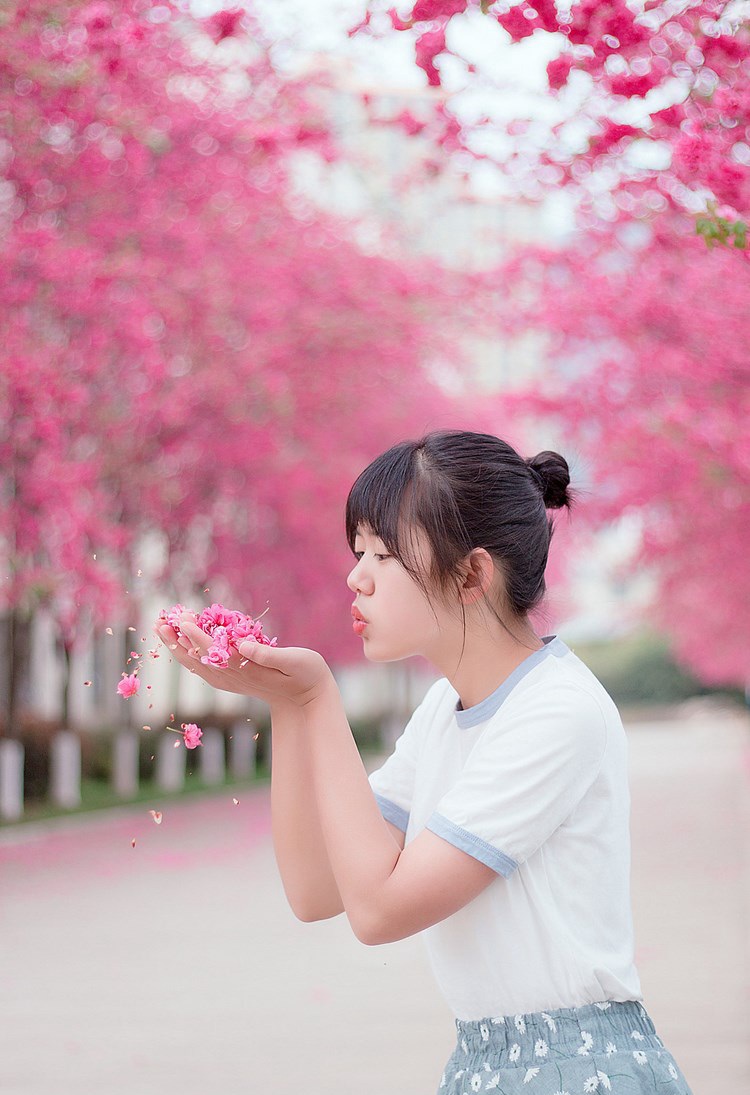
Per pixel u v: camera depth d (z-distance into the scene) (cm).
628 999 194
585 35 429
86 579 1488
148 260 1538
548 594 220
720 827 1684
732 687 5650
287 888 220
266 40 1105
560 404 1489
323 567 2322
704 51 456
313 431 1997
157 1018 693
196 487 1983
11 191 1426
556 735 193
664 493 1697
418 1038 647
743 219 460
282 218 1806
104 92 1306
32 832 1628
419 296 1866
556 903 194
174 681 2588
